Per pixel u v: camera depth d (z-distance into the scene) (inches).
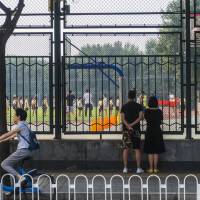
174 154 719.7
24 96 727.7
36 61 725.9
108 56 720.3
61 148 729.0
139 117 707.4
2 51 573.0
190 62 713.0
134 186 612.1
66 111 729.6
